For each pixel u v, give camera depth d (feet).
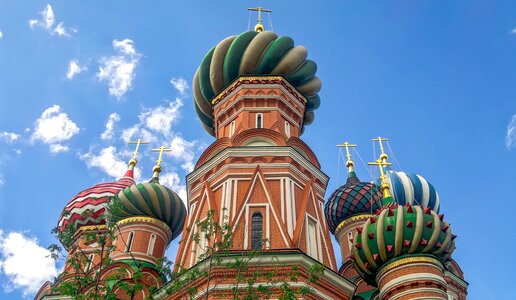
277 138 96.63
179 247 86.02
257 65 112.16
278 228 82.38
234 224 82.23
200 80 118.62
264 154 93.04
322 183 98.22
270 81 109.40
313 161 100.48
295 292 69.36
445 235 84.84
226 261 72.38
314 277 64.75
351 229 122.42
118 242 105.81
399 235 82.38
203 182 94.12
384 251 82.94
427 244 82.07
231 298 70.13
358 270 87.97
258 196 87.51
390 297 79.77
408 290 78.54
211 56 119.03
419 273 79.71
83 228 120.26
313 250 84.84
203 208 90.38
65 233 57.72
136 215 110.63
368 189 125.18
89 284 55.93
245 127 101.45
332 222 126.72
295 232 82.53
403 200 122.52
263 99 106.63
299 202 89.30
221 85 114.83
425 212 85.30
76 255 58.03
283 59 112.37
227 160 92.68
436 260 81.97
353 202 123.95
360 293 103.91
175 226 115.34
